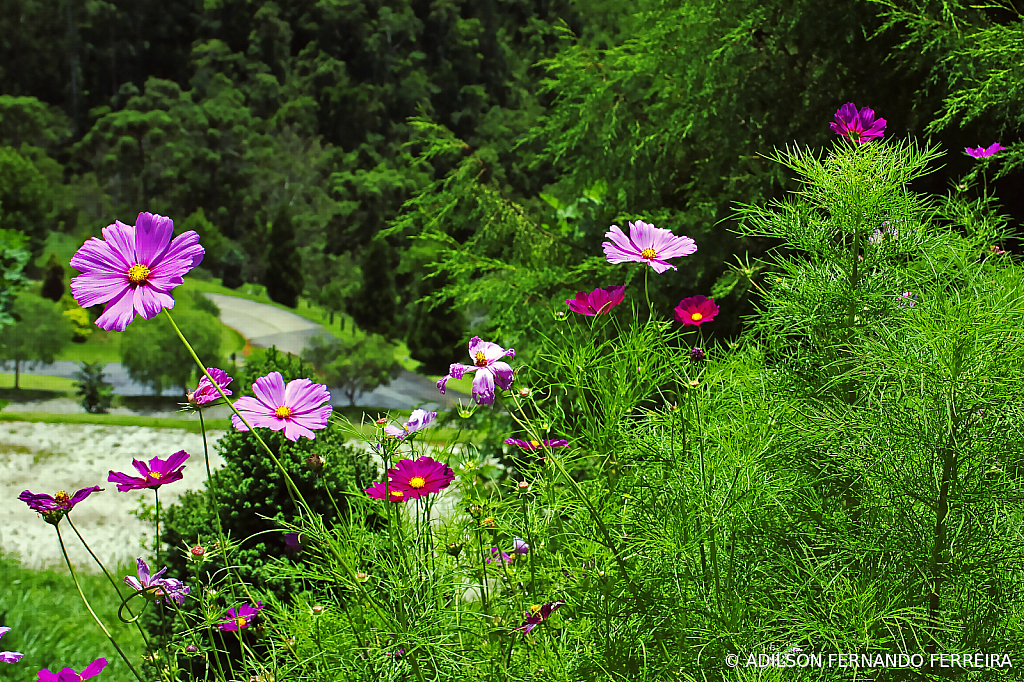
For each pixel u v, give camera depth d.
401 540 1.46
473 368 1.46
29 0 52.19
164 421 14.18
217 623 1.58
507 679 1.44
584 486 1.57
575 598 1.61
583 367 1.69
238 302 34.66
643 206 4.60
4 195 35.12
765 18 3.91
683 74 4.26
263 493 2.85
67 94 53.72
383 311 29.56
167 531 3.04
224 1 55.69
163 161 45.91
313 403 1.38
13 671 3.81
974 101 3.10
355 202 42.81
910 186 3.55
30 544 7.21
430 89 52.22
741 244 3.93
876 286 1.60
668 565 1.53
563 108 5.09
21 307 22.23
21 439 12.45
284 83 54.38
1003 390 1.28
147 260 1.22
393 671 1.43
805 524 1.44
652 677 1.44
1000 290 1.50
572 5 7.26
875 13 3.70
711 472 1.49
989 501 1.27
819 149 3.77
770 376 1.65
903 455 1.34
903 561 1.35
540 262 4.82
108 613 4.95
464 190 5.03
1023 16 3.09
